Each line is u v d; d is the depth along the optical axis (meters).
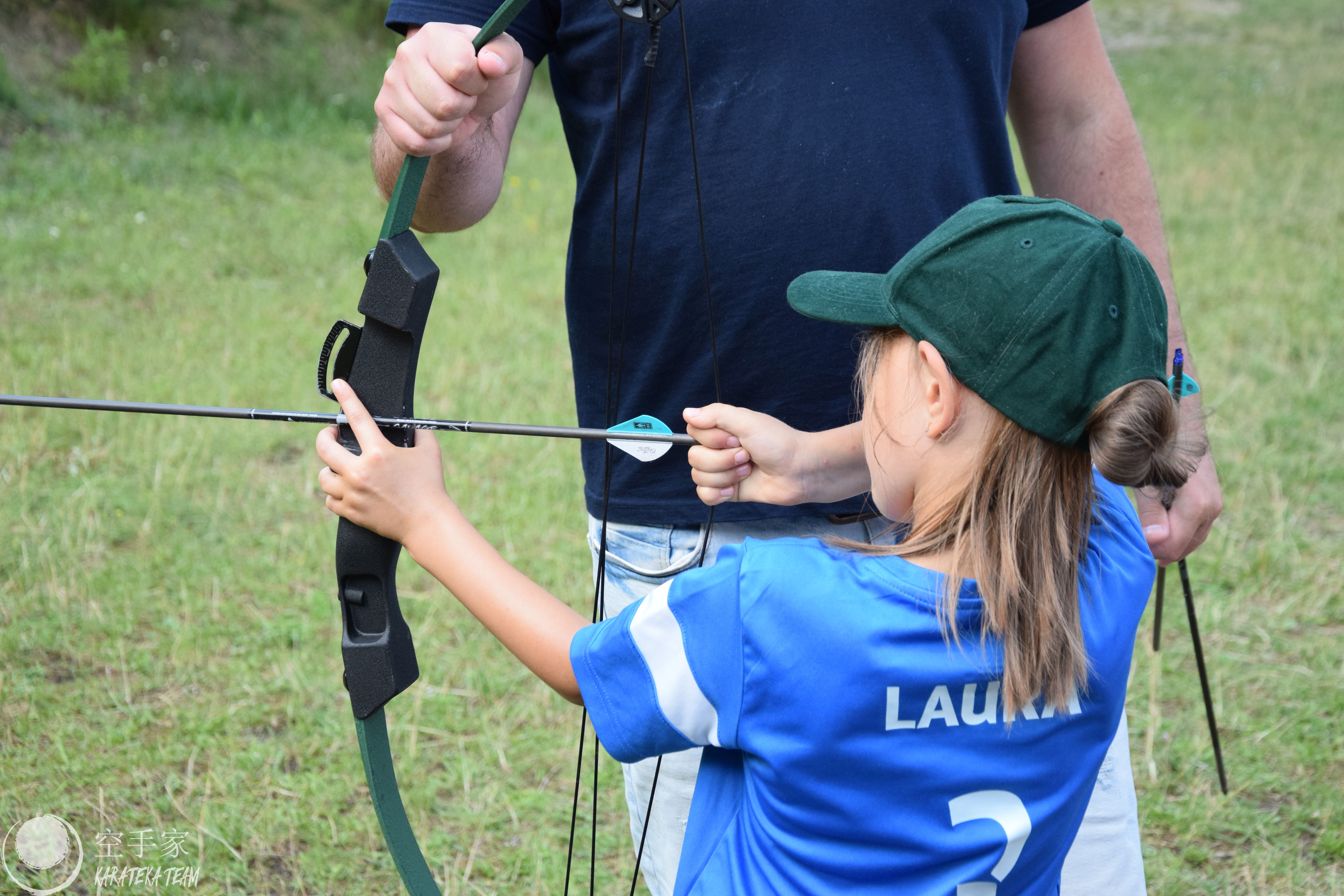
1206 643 3.34
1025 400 1.08
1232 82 12.60
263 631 3.24
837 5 1.56
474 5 1.59
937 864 1.11
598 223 1.69
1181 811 2.66
